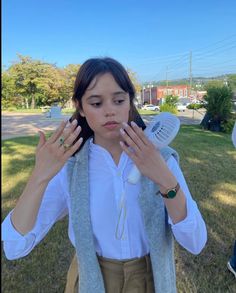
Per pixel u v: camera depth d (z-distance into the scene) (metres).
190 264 3.54
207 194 5.66
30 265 3.54
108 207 1.38
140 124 1.39
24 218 1.22
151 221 1.31
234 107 17.66
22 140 12.65
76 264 1.58
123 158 1.38
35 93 53.78
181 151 9.87
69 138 1.14
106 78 1.25
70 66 54.19
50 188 1.41
